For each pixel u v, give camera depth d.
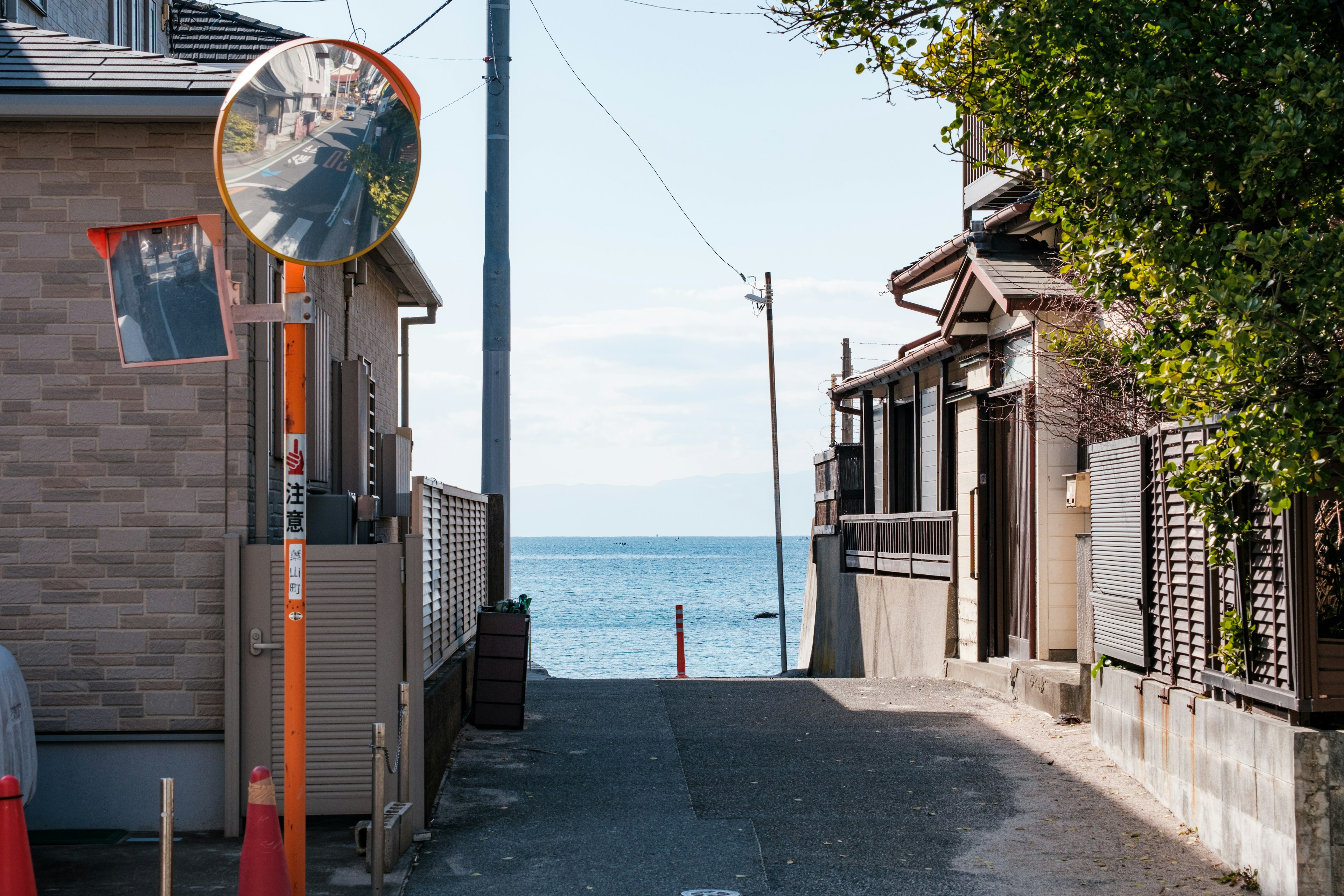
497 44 14.89
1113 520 9.16
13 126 7.62
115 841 7.18
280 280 8.61
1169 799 7.93
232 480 7.59
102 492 7.56
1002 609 14.59
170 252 5.69
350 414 10.34
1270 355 5.37
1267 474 5.81
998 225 13.89
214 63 16.59
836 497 22.69
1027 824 7.66
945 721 11.48
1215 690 7.31
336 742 7.34
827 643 22.83
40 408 7.57
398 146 5.54
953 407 16.88
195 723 7.48
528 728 11.12
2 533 7.52
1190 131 5.92
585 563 184.00
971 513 15.12
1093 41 6.19
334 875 6.48
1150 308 6.81
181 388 7.62
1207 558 7.20
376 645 7.40
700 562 188.12
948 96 7.46
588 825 7.67
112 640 7.51
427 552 8.78
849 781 8.88
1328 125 5.36
